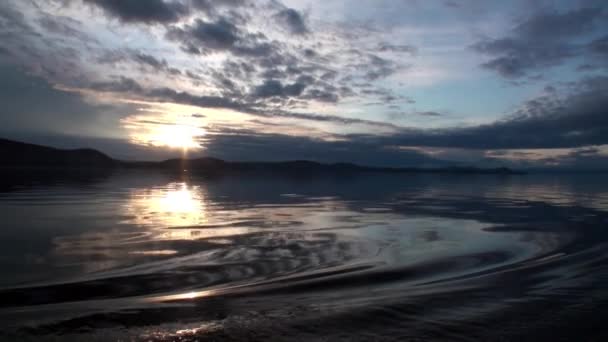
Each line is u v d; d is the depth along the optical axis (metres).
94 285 10.21
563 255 14.09
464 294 8.91
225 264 12.47
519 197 45.97
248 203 32.50
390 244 16.16
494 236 18.31
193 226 19.62
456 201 39.28
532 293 9.01
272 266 12.36
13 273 11.23
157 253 13.80
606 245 16.02
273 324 6.98
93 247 14.61
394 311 7.69
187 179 80.19
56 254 13.49
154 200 32.91
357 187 64.25
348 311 7.67
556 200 41.34
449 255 14.20
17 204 27.28
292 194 44.41
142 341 6.26
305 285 10.10
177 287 10.15
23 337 6.38
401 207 32.09
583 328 6.98
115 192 40.31
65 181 56.25
